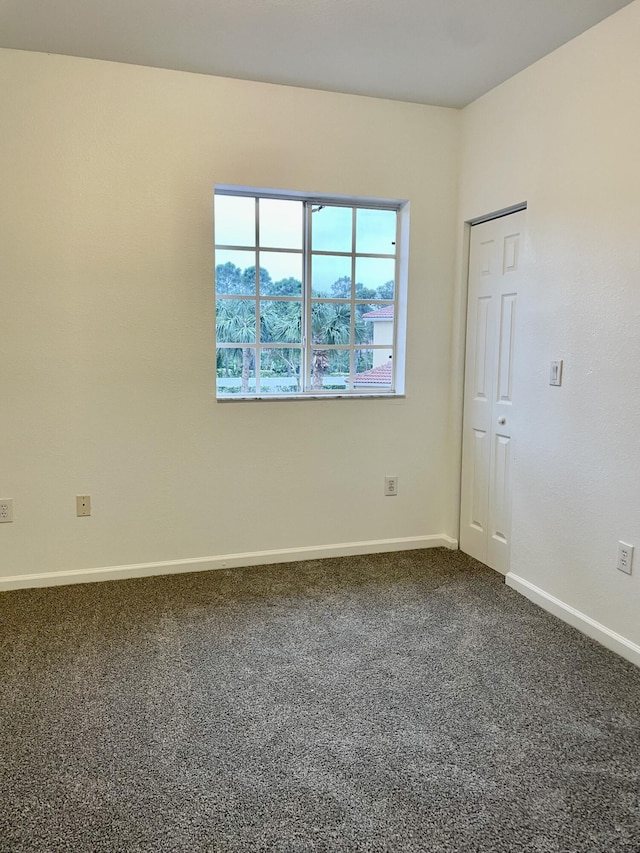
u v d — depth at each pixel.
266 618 2.46
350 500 3.19
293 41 2.36
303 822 1.40
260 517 3.05
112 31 2.28
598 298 2.23
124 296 2.69
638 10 2.02
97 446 2.75
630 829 1.39
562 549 2.46
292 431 3.04
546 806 1.46
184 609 2.54
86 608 2.54
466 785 1.52
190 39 2.34
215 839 1.35
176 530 2.92
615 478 2.19
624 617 2.17
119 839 1.34
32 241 2.55
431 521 3.36
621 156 2.11
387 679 2.02
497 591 2.76
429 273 3.14
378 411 3.17
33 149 2.51
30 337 2.60
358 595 2.70
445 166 3.09
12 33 2.30
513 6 2.08
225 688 1.95
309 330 3.12
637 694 1.94
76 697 1.89
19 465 2.66
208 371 2.85
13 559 2.72
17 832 1.36
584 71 2.26
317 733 1.73
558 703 1.88
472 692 1.94
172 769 1.57
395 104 2.96
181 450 2.87
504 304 2.84
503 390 2.88
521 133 2.62
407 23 2.21
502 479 2.93
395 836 1.36
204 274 2.78
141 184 2.65
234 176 2.76
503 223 2.82
